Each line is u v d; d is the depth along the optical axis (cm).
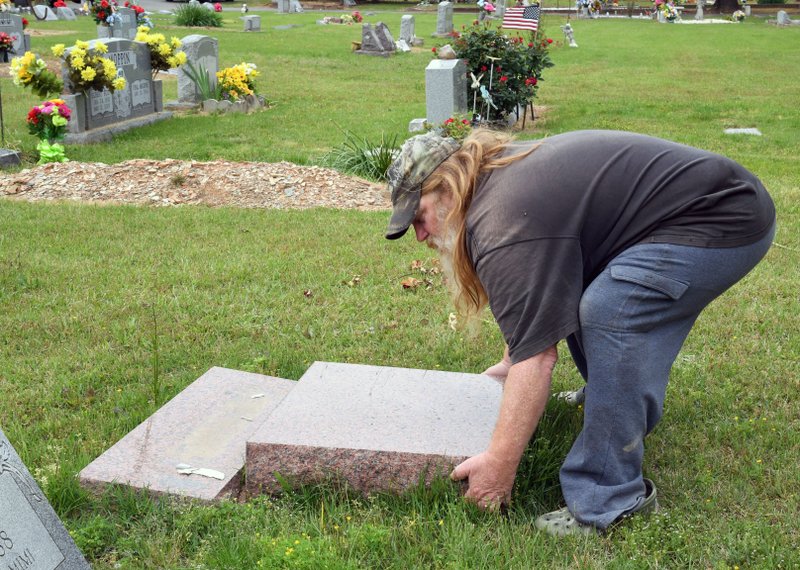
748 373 418
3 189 902
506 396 275
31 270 595
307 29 3312
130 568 271
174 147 1186
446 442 307
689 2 5247
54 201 859
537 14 1933
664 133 1325
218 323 493
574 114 1538
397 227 281
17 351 460
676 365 427
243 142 1241
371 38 2548
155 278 582
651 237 265
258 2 4931
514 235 259
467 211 276
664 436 353
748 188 262
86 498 305
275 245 672
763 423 360
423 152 276
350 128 1367
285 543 267
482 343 459
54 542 236
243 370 428
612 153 268
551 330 262
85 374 424
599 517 281
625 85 1958
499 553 274
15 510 224
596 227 265
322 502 302
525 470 315
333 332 481
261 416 364
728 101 1673
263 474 308
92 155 1120
